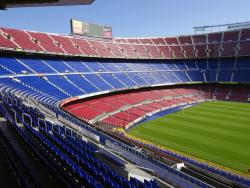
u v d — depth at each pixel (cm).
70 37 8175
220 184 2153
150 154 2577
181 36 11025
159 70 9456
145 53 9744
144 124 5578
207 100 8519
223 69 9444
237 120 5628
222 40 10144
